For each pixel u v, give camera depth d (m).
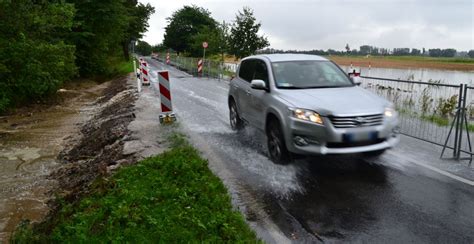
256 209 5.06
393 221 4.72
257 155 7.36
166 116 10.27
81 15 28.36
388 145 6.14
